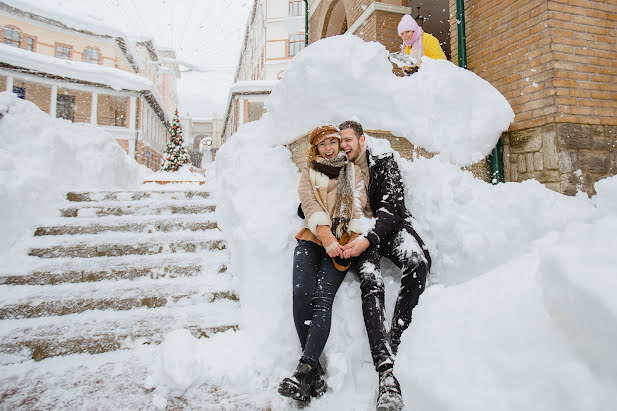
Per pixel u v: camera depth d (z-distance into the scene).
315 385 1.61
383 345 1.58
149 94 22.38
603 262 1.00
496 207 2.17
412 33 3.92
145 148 23.61
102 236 2.87
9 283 2.29
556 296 1.07
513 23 3.14
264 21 24.95
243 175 2.69
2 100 3.11
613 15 2.98
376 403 1.52
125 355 1.89
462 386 1.14
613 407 0.85
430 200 2.26
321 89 2.51
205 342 1.93
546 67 2.82
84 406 1.46
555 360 1.01
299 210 2.24
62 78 19.39
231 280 2.51
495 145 3.04
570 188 2.67
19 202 2.70
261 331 1.93
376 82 2.52
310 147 2.10
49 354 1.85
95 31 23.50
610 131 2.87
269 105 3.18
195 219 3.23
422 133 2.57
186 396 1.57
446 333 1.33
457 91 2.77
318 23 8.02
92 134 4.28
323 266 1.89
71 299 2.16
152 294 2.28
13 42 21.30
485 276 1.55
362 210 2.05
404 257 1.85
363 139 2.21
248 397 1.58
